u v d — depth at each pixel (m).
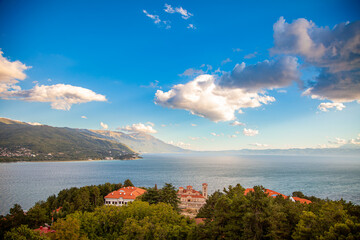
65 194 129.75
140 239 62.25
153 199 106.81
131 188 150.12
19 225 86.44
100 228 71.69
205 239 56.44
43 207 106.56
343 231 39.38
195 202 151.62
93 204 126.44
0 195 184.12
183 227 64.81
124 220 72.56
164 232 62.03
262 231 50.09
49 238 58.94
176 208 106.81
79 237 65.75
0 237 80.06
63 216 103.88
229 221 55.81
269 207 51.09
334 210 47.72
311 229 45.09
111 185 157.75
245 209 53.47
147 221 67.69
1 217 87.00
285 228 49.69
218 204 58.25
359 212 50.38
